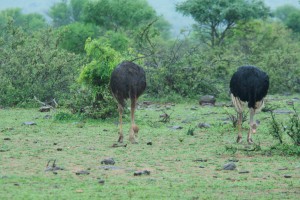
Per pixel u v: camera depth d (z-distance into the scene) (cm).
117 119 7406
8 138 5884
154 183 4116
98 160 4894
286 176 4381
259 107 5791
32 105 8981
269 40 16812
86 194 3750
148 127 6975
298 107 9350
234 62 11675
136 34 11762
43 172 4378
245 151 5409
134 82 5803
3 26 11306
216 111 8775
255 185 4100
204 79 10619
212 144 5812
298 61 13025
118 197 3700
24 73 9194
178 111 8756
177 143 5853
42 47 9931
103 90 7369
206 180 4241
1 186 3903
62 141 5850
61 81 9275
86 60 9738
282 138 6000
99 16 16475
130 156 5112
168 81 10544
